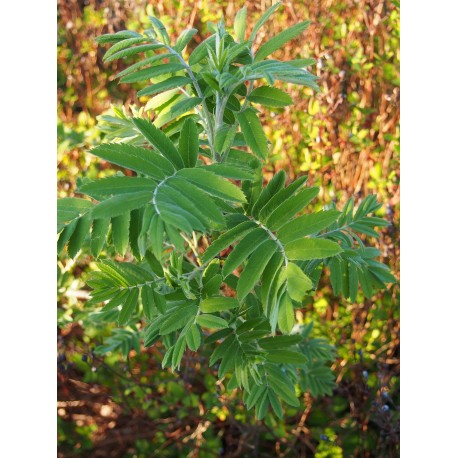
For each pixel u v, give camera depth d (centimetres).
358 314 77
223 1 75
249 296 48
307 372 63
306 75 42
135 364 80
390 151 74
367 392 71
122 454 81
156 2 79
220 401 73
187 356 70
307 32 73
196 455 79
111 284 44
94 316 59
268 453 79
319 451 76
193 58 46
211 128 46
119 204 32
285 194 41
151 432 80
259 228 39
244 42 44
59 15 82
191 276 45
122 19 81
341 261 50
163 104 49
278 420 79
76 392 81
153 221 31
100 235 39
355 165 76
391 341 76
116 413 81
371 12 73
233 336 46
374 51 75
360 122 74
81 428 81
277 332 67
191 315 43
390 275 52
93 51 82
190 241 51
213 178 36
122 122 51
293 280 35
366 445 75
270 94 44
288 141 75
